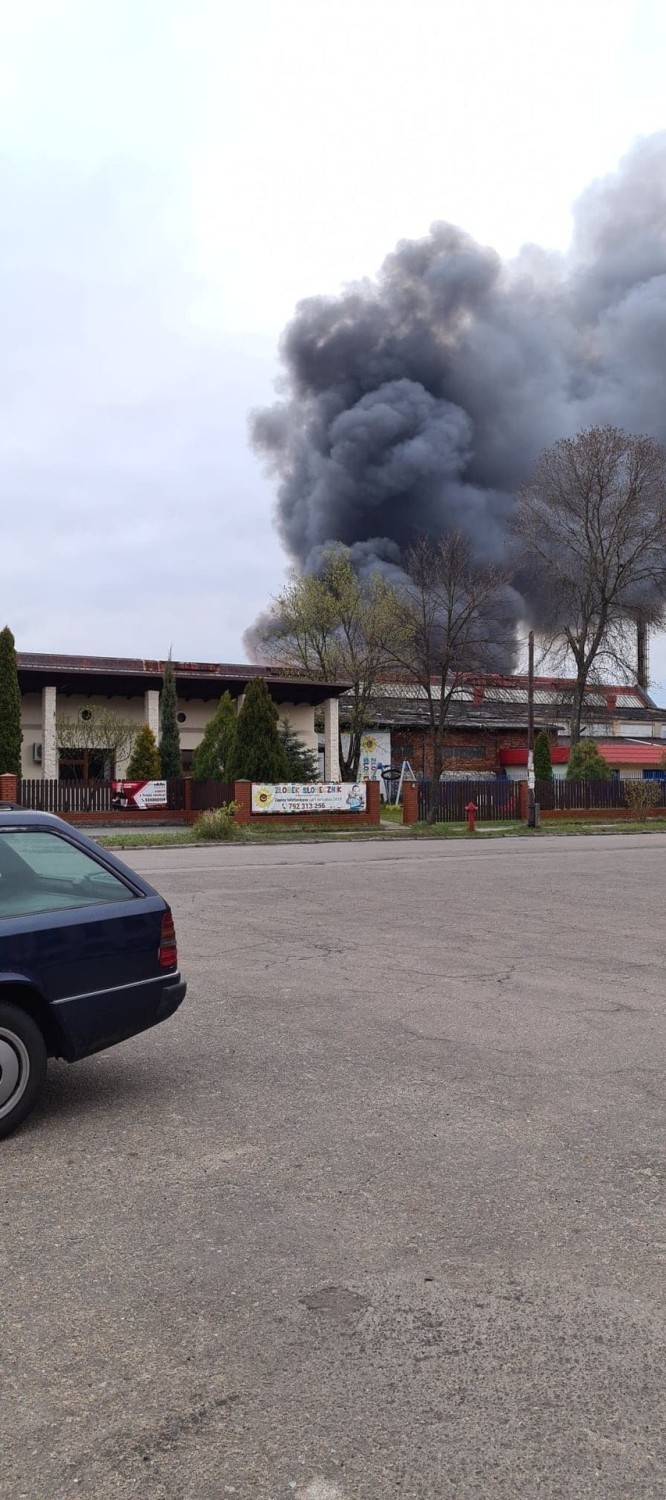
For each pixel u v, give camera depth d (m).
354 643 48.03
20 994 4.86
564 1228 3.79
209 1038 6.54
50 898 5.02
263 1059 6.08
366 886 15.32
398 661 45.81
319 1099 5.34
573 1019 7.17
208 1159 4.46
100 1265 3.47
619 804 43.12
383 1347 2.99
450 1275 3.42
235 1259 3.52
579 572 51.62
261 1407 2.70
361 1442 2.57
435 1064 6.01
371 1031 6.76
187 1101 5.29
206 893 14.27
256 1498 2.37
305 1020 7.03
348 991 7.96
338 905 13.03
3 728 34.31
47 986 4.84
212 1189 4.12
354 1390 2.78
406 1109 5.18
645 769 59.06
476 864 19.62
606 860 20.73
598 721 61.50
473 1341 3.03
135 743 38.97
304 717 47.88
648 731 68.31
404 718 53.56
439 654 41.53
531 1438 2.59
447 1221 3.84
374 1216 3.88
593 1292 3.32
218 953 9.51
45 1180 4.21
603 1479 2.45
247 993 7.84
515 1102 5.31
